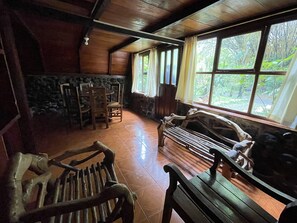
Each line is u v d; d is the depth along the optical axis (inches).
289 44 63.5
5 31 61.9
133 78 194.7
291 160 62.0
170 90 136.8
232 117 83.2
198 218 33.6
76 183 43.6
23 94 71.5
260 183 36.1
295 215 22.3
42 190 36.2
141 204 56.3
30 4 62.6
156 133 126.3
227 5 60.7
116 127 139.5
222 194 39.6
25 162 32.9
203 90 107.2
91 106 128.6
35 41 130.3
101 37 128.1
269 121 70.6
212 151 47.3
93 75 193.8
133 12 74.9
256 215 34.1
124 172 74.6
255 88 75.6
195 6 64.6
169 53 134.0
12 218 21.8
